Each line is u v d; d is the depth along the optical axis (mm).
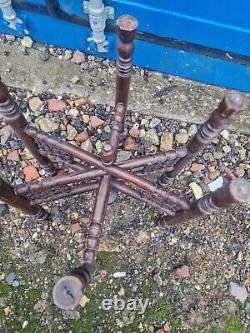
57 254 585
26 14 588
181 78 630
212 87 631
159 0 511
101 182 425
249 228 602
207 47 567
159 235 594
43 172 596
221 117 372
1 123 605
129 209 596
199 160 608
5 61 628
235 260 595
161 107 621
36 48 632
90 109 618
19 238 587
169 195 425
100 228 412
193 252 593
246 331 581
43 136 422
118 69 407
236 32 527
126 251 589
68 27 593
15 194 432
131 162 425
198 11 513
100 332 570
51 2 555
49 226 589
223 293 587
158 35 566
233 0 484
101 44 595
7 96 387
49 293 578
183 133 617
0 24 616
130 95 622
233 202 347
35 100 616
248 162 617
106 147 400
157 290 583
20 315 572
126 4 527
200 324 577
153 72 631
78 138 606
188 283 586
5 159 599
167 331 573
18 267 582
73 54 631
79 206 593
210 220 599
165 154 428
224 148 615
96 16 527
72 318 573
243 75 598
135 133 612
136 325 574
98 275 582
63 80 625
